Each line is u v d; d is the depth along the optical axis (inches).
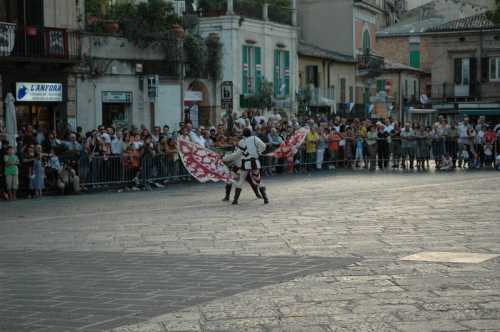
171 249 464.8
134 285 356.5
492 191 823.7
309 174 1232.2
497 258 390.3
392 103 2532.0
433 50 2361.0
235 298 318.3
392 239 473.4
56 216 689.6
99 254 456.8
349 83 2304.4
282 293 324.2
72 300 329.4
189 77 1517.0
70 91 1274.6
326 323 273.7
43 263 432.1
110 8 1432.1
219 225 576.7
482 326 262.8
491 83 2301.9
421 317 276.4
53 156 934.4
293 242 474.3
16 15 1210.6
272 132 1236.5
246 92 1748.3
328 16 2351.1
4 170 879.7
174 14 1483.8
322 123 1411.2
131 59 1382.9
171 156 1059.9
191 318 287.9
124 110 1387.8
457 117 2327.8
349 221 576.1
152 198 858.8
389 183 1001.5
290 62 1940.2
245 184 1045.2
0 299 337.4
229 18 1688.0
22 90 1196.5
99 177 984.3
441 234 489.1
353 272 364.2
